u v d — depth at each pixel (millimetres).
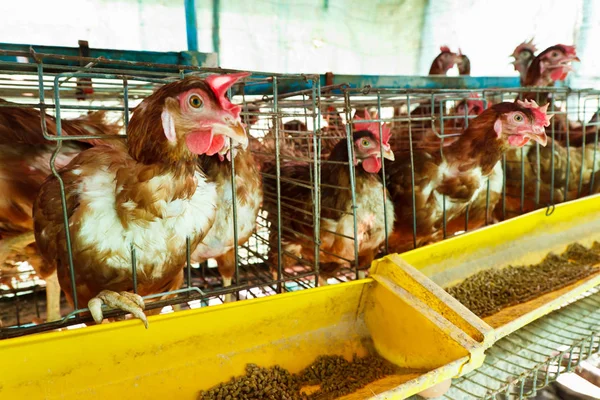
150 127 1199
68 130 1784
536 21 5070
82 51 1806
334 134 2990
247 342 1234
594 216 2355
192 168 1315
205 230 1490
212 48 3748
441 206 2258
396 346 1316
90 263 1269
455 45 4902
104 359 1005
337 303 1379
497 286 1748
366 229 2135
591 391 2195
